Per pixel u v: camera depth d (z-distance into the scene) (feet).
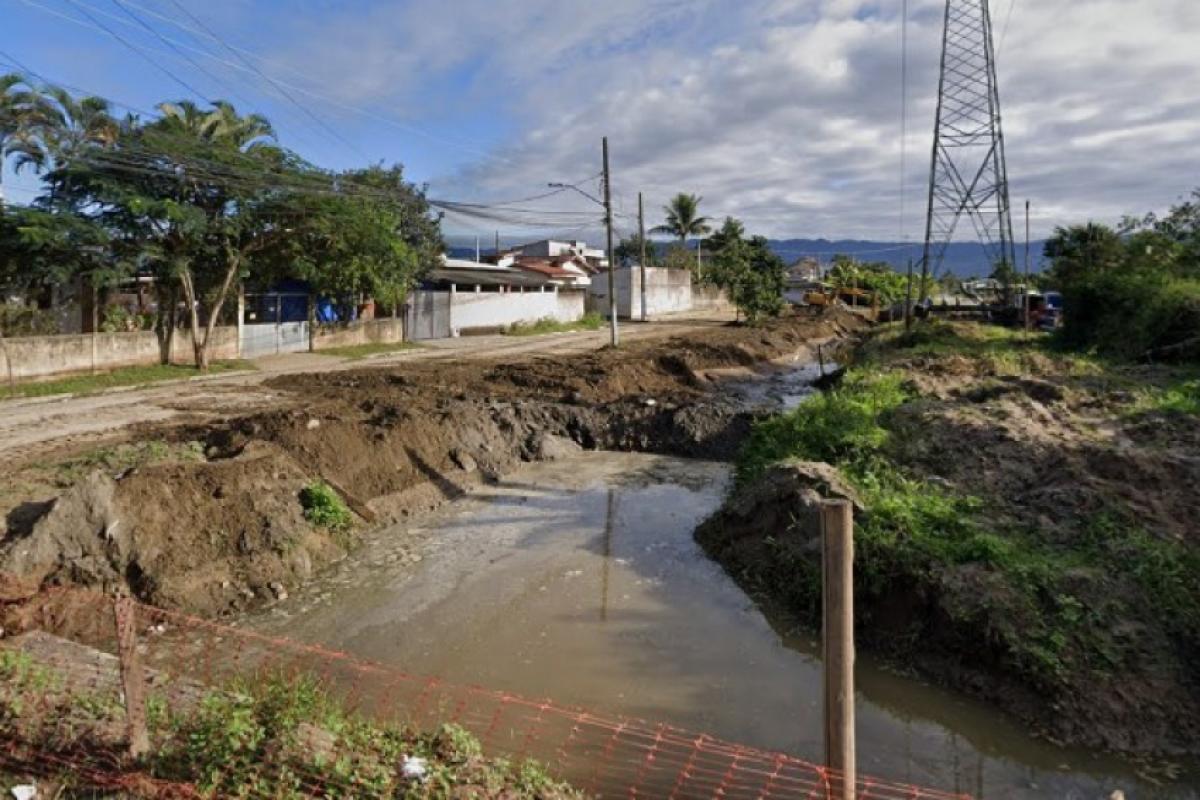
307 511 35.04
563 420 57.67
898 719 22.93
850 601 12.97
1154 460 32.32
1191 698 21.48
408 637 27.32
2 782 14.48
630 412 58.39
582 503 43.27
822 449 41.24
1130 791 19.39
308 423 41.88
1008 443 37.76
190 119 77.46
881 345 93.25
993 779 20.06
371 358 93.91
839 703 13.01
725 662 25.86
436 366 83.87
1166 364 64.03
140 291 82.02
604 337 126.72
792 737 21.62
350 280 90.07
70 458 38.96
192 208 68.49
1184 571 24.79
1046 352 73.41
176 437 43.86
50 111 60.70
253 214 74.95
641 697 23.61
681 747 20.93
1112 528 27.91
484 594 31.01
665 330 142.31
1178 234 89.25
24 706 16.67
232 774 14.66
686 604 30.25
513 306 137.49
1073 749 20.74
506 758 19.03
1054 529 29.01
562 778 19.25
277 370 80.69
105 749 15.38
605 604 30.17
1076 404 46.34
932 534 28.66
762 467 41.52
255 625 28.09
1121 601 23.99
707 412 57.57
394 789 14.82
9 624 24.62
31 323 68.49
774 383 86.89
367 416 48.47
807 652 26.76
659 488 46.34
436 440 47.06
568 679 24.62
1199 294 67.97
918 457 38.50
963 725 22.40
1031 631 23.18
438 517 40.60
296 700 18.13
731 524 35.78
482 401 59.11
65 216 61.41
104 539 28.25
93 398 60.95
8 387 61.46
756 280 147.23
